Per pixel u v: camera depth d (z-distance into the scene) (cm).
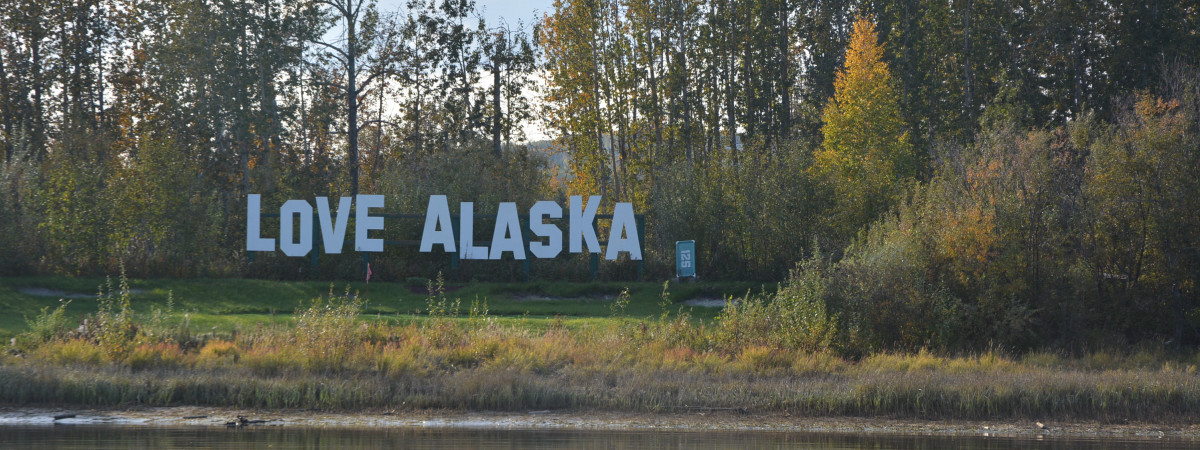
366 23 4703
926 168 5069
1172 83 3012
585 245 4022
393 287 3409
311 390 1538
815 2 5819
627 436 1312
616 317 2853
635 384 1622
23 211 3356
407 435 1301
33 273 3192
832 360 1953
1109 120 4141
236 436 1276
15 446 1177
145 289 3153
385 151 5994
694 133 5569
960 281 2397
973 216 2455
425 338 2019
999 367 1881
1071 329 2361
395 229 3847
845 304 2256
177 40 4669
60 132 4272
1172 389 1548
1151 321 2469
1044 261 2431
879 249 2402
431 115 5300
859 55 4919
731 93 5669
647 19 5000
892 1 5688
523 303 3256
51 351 1783
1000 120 4012
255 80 4944
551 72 5356
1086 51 4519
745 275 3784
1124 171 2536
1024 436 1362
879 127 4841
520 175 4759
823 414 1516
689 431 1367
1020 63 4853
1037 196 2516
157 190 3603
